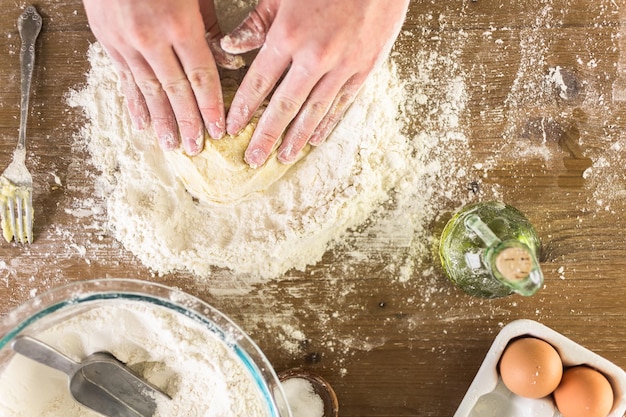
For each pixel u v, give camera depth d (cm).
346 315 102
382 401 102
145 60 82
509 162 103
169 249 98
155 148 98
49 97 100
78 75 100
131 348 97
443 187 102
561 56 103
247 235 99
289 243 99
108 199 100
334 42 80
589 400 91
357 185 97
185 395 98
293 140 91
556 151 103
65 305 87
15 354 91
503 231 88
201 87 83
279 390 89
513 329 95
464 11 102
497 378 98
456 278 95
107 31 80
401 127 102
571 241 103
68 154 100
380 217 102
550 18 103
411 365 102
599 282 103
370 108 96
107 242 101
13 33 100
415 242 102
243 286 101
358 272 102
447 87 102
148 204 99
